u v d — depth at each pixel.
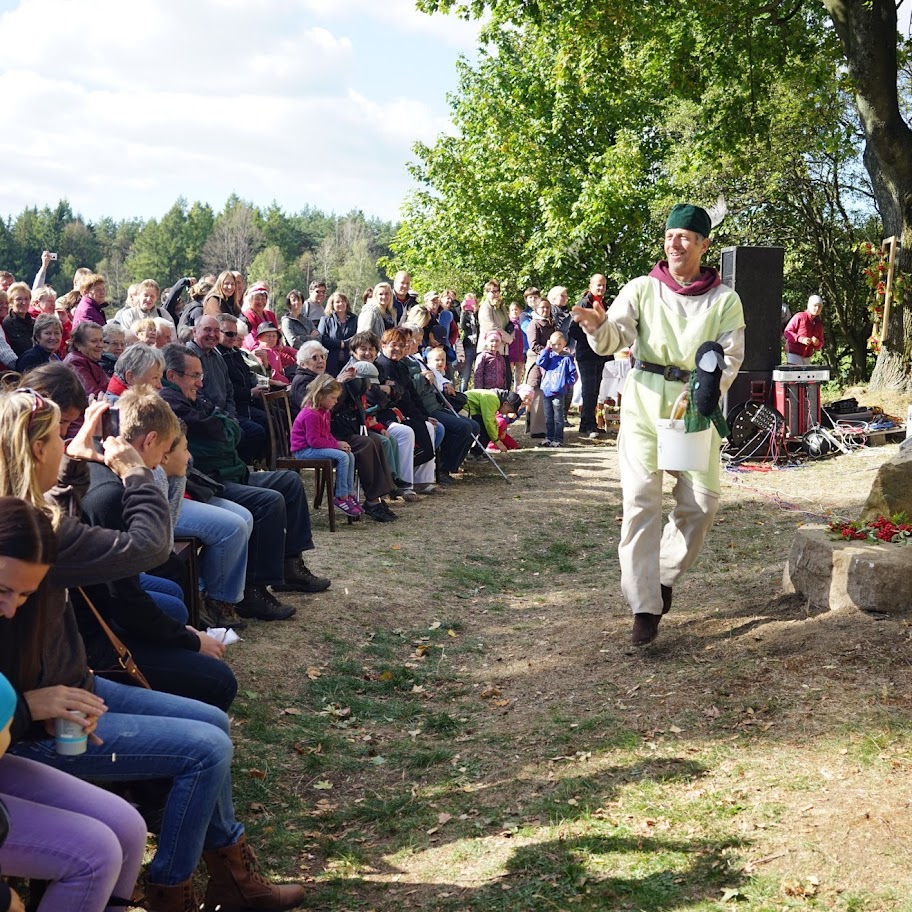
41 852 2.50
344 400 8.99
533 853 3.49
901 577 5.01
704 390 4.80
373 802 4.07
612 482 10.86
